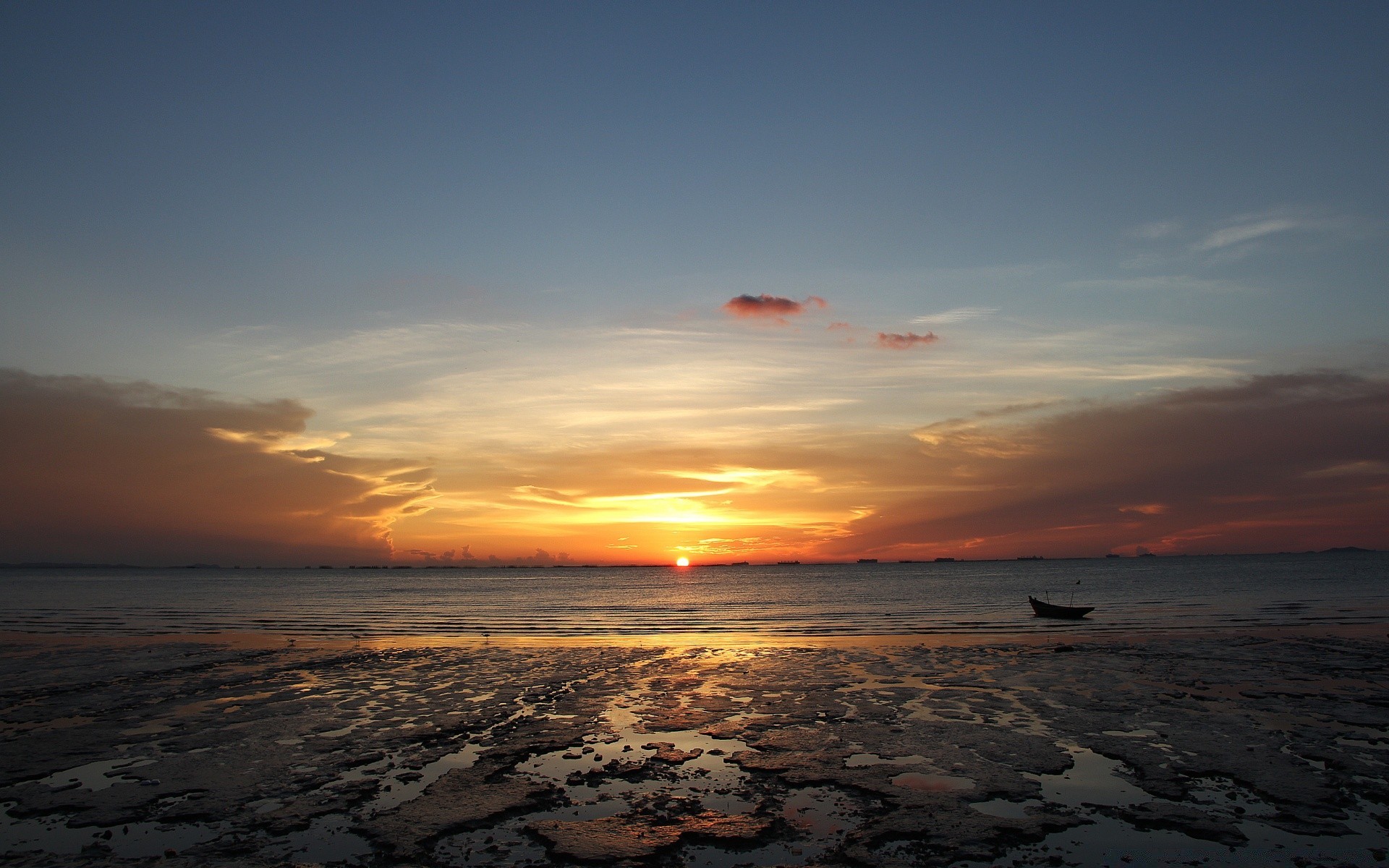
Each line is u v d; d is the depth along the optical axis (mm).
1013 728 16516
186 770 13836
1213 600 59719
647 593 103688
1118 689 20359
